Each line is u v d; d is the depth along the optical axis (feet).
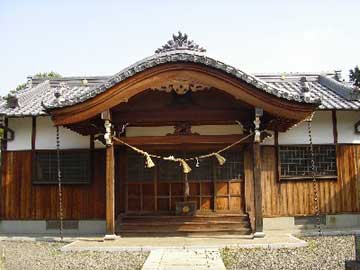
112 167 41.63
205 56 37.76
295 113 39.19
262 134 44.78
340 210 48.73
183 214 45.47
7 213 50.03
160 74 38.37
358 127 49.83
